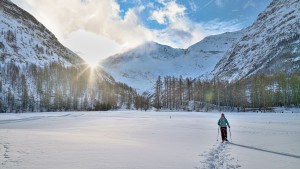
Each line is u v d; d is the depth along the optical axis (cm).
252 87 13388
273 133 2953
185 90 16625
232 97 13712
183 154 1608
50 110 14962
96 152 1612
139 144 2039
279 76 13138
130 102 19350
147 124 4606
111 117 7531
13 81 16975
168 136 2705
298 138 2500
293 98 11900
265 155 1602
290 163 1362
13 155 1473
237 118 6325
